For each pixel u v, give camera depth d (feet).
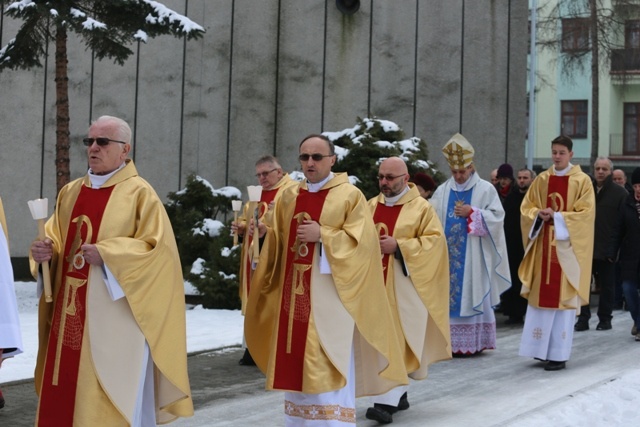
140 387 15.98
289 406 18.60
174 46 56.70
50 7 39.06
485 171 57.00
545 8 113.60
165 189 56.70
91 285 15.98
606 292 37.93
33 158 56.44
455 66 57.00
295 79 57.06
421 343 22.72
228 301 42.60
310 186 19.38
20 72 56.29
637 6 98.94
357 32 57.00
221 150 56.70
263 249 19.69
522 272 29.53
